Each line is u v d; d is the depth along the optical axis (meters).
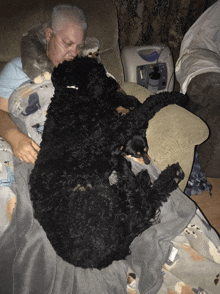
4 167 1.37
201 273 1.27
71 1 1.88
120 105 1.35
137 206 1.13
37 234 1.24
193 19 3.03
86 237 0.93
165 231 1.34
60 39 1.41
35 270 1.20
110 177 1.15
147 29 2.88
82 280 1.16
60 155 0.90
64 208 0.90
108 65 2.11
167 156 1.52
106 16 2.03
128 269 1.31
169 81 2.60
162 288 1.22
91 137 0.92
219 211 2.06
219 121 2.08
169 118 1.55
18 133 1.38
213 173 2.27
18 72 1.56
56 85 0.96
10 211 1.35
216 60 2.32
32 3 1.76
